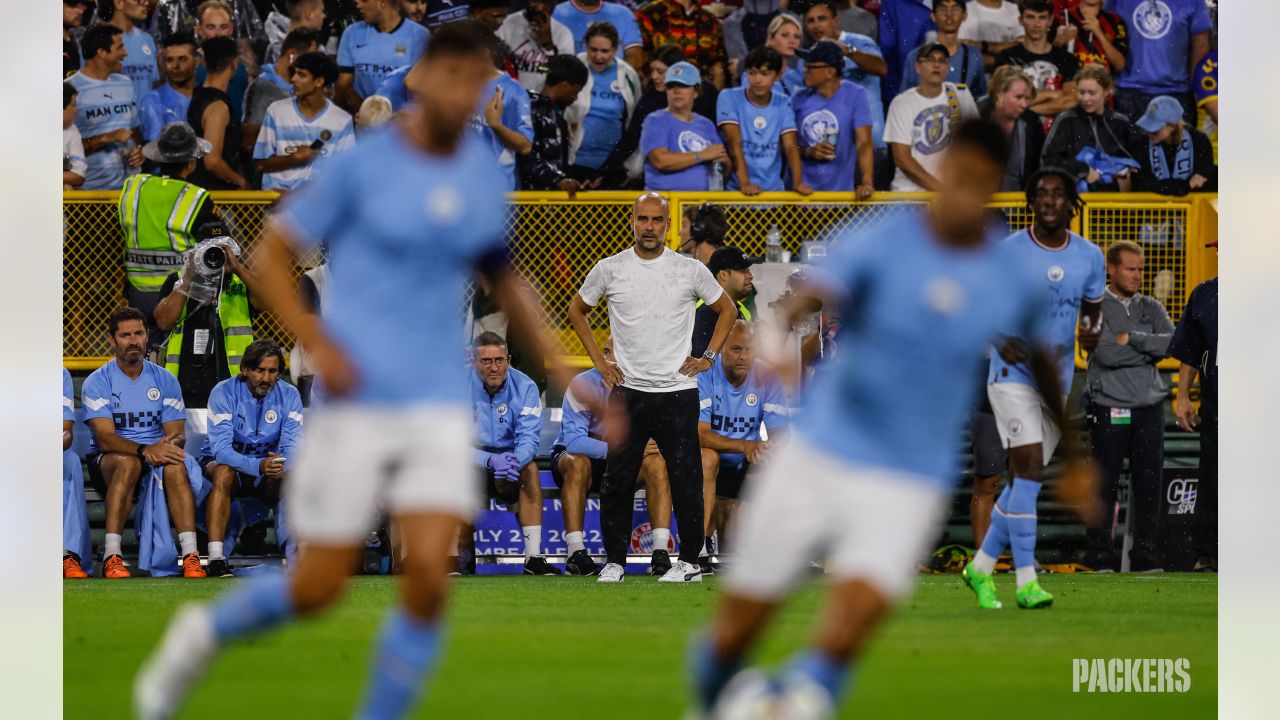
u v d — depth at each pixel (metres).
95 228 44.72
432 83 14.67
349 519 14.71
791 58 46.84
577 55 47.09
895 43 48.38
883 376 13.77
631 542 41.25
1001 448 38.25
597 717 16.47
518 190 44.53
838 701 13.45
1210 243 44.97
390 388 14.64
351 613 27.23
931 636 24.75
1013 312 14.11
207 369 41.81
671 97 44.72
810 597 32.06
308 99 44.81
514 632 24.50
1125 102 48.72
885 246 14.02
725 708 12.91
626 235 44.56
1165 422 45.94
